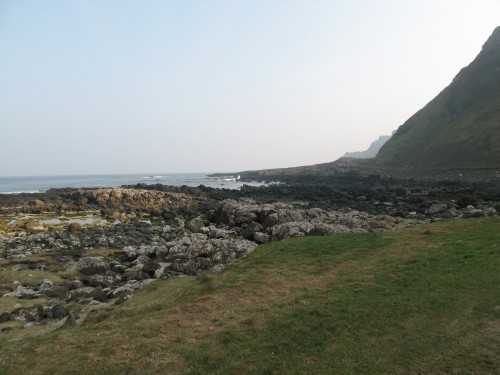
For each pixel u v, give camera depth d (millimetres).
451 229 23203
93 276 27078
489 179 89438
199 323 13094
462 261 16703
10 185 185125
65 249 38031
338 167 174375
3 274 27188
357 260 19359
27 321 18484
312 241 24047
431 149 136250
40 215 65250
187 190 95125
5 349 12078
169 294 18391
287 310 13539
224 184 158000
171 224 52875
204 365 10125
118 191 79500
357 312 12672
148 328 12680
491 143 116562
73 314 17844
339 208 54312
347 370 9453
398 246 20906
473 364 9406
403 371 9312
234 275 18906
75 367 10250
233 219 38219
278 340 11250
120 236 43094
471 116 140250
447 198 55219
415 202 55625
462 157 119375
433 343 10477
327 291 15234
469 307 12438
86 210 70438
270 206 38438
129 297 19969
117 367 10188
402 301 13242
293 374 9445
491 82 152375
